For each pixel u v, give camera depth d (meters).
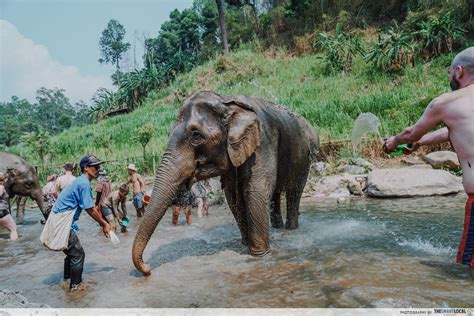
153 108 36.06
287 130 6.13
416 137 3.85
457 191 9.95
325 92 25.12
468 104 3.47
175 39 58.31
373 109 17.33
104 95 45.56
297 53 37.06
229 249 5.77
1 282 4.92
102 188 7.63
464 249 3.56
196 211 9.82
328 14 38.72
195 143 4.83
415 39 28.08
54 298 4.25
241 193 5.49
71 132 34.94
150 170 15.64
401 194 9.80
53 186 9.12
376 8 36.66
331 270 4.52
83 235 7.65
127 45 75.56
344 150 13.96
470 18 27.64
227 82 34.06
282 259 5.09
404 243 5.58
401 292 3.72
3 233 8.74
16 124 70.06
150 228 4.63
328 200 10.18
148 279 4.62
